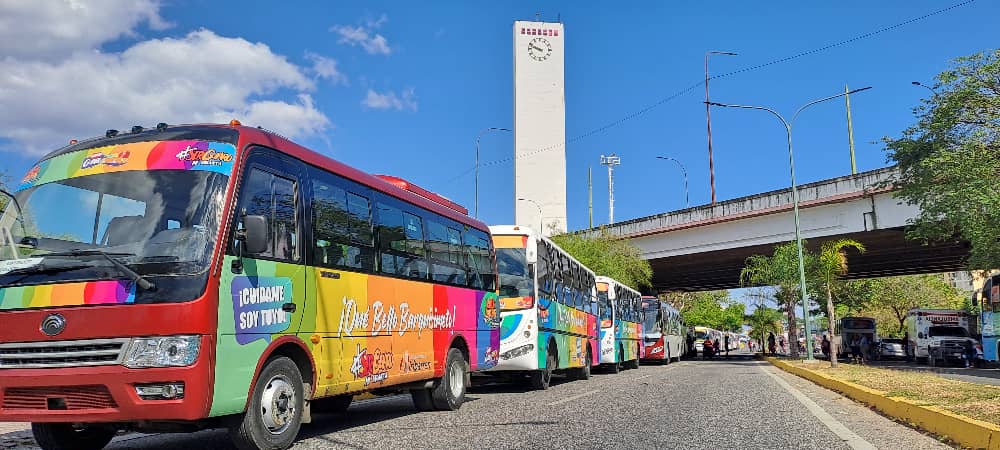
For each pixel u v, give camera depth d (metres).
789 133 31.61
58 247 6.54
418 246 10.68
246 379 6.78
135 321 6.10
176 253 6.37
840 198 33.50
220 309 6.49
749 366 34.97
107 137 7.32
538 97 107.62
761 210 37.28
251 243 6.58
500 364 15.48
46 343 6.15
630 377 22.78
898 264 44.59
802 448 7.73
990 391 12.67
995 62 24.28
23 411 6.22
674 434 8.71
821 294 44.78
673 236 42.97
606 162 90.56
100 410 6.14
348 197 8.88
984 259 25.67
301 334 7.67
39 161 7.23
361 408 12.42
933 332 40.00
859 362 39.53
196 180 6.73
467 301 12.41
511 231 16.08
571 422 9.89
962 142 25.44
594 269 42.50
